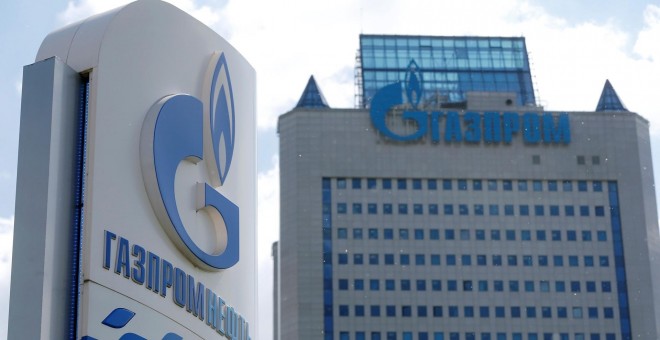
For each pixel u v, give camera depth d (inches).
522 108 7214.6
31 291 1197.7
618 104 7406.5
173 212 1375.5
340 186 6958.7
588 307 6924.2
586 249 7003.0
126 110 1327.5
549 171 7091.5
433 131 7071.9
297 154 6978.4
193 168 1456.7
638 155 7175.2
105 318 1250.6
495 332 6825.8
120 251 1284.4
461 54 7652.6
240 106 1630.2
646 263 7007.9
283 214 6939.0
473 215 6993.1
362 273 6815.9
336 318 6732.3
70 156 1262.3
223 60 1551.4
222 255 1489.9
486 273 6909.5
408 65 7504.9
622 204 7091.5
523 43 7746.1
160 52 1409.9
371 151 7007.9
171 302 1381.6
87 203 1253.1
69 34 1317.7
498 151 7096.5
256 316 1647.4
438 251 6909.5
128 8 1352.1
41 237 1209.4
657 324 6929.1
